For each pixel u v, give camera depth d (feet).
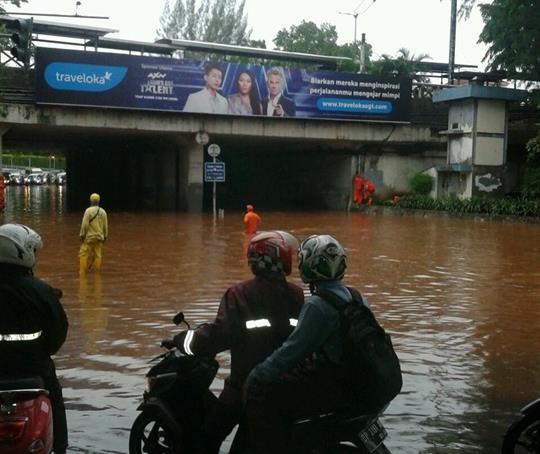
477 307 36.01
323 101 121.90
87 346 26.96
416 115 130.21
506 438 14.10
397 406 20.44
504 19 113.60
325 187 136.36
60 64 105.19
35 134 123.95
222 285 41.73
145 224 90.02
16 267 13.23
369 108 124.88
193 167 119.14
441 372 24.07
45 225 85.05
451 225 93.61
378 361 12.07
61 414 13.94
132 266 50.01
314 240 12.89
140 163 146.20
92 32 112.57
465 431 18.53
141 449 15.06
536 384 22.81
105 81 107.76
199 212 119.34
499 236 77.25
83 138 133.59
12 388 12.84
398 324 31.73
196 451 14.17
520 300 38.17
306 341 12.31
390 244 67.67
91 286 41.27
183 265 50.60
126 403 20.52
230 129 117.91
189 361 14.01
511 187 133.59
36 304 13.16
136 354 25.88
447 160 121.60
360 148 128.67
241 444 13.87
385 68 146.82
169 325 30.73
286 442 12.96
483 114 114.83
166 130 113.80
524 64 114.21
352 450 12.95
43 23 108.17
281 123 121.08
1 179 106.11
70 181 181.06
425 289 41.50
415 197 119.65
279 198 151.84
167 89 111.65
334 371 12.45
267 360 12.56
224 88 115.14
